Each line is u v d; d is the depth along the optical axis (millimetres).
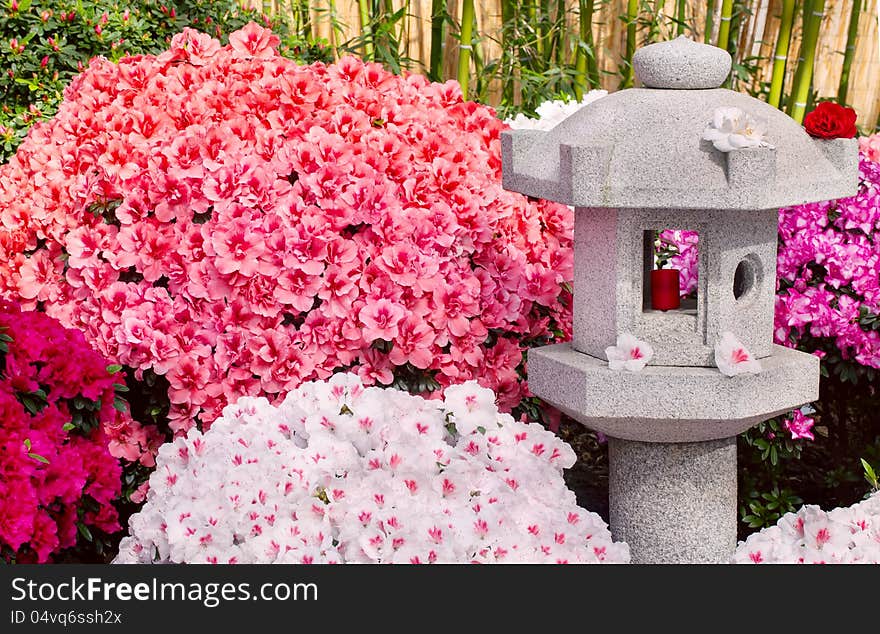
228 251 2836
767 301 2479
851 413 3361
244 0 5863
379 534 2100
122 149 3127
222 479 2260
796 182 2328
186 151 2990
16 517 2127
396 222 2893
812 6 5586
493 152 3369
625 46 6297
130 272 3047
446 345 3006
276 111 3117
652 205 2266
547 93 5383
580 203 2270
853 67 6410
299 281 2840
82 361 2547
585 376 2416
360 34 5648
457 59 6105
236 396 2881
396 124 3215
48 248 3188
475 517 2146
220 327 2877
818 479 3506
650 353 2393
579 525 2318
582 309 2570
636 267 2406
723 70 2471
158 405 2986
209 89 3221
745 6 6191
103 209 3059
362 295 2889
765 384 2393
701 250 2389
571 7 6035
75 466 2354
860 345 2994
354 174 2949
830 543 2199
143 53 4758
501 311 3000
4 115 4609
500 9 6023
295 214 2877
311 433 2361
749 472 3365
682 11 5695
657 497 2598
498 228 3160
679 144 2293
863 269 3004
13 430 2258
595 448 3914
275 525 2145
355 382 2506
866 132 6465
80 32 4648
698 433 2477
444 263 2945
